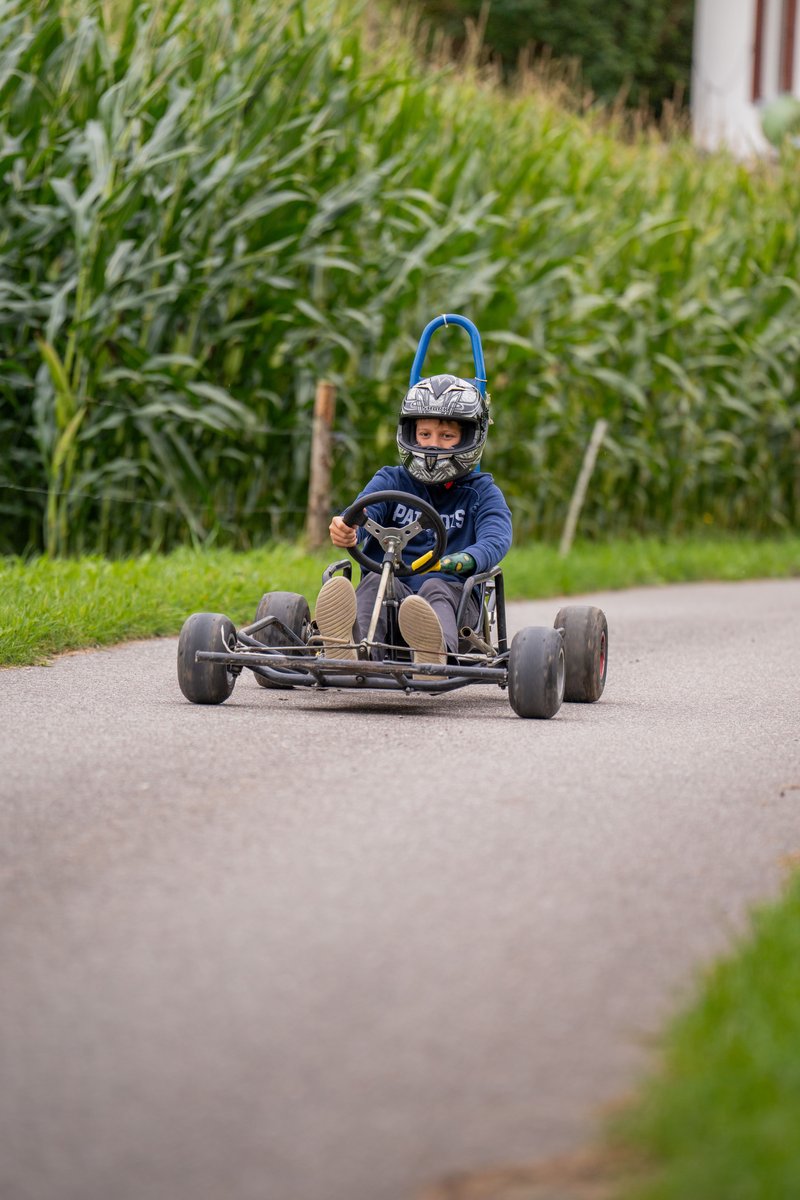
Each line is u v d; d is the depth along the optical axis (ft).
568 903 24.21
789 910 22.49
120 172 79.30
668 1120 15.85
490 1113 16.84
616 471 116.67
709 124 151.94
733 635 66.64
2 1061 18.11
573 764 35.17
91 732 37.32
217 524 85.15
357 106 89.81
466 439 45.06
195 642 42.04
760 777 34.35
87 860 26.00
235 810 29.58
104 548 83.46
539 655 41.52
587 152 122.93
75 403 78.74
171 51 83.20
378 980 20.71
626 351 115.03
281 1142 16.21
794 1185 14.33
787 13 190.90
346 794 31.22
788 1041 17.40
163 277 83.15
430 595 42.68
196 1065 18.03
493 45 238.27
